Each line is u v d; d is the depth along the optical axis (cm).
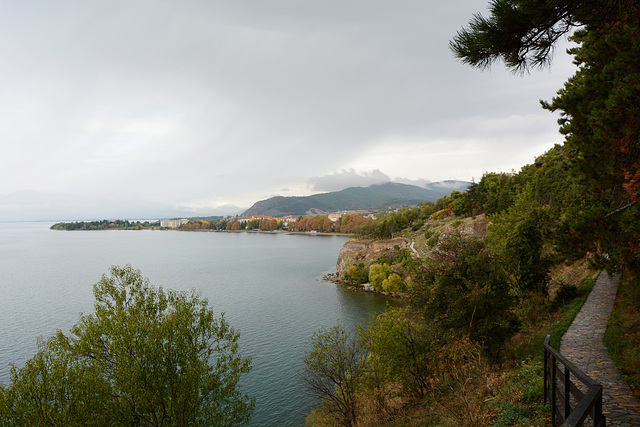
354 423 1962
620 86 738
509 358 1570
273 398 3338
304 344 4712
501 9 589
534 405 888
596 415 352
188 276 10744
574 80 1035
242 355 4350
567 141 1034
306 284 9175
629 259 780
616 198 932
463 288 2006
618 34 738
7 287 9269
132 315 1830
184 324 1911
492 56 661
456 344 1557
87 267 12925
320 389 2191
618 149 758
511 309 1991
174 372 1819
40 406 1488
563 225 873
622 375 964
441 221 11494
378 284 7806
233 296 7825
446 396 1479
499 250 2728
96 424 1609
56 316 6391
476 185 9169
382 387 2166
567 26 650
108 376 1756
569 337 1398
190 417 1870
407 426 1422
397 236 12112
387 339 2066
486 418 950
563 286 2214
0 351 4744
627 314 1468
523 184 7231
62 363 1608
